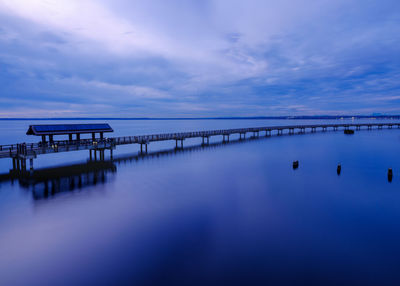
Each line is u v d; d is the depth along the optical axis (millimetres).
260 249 11500
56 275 9742
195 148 45500
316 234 12906
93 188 20188
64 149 27172
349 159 34281
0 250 11367
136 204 16969
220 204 17156
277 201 17812
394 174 25547
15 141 63438
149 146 49781
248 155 37719
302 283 9258
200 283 9258
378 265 10281
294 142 55500
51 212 15398
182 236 12680
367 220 14586
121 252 11242
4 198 17516
